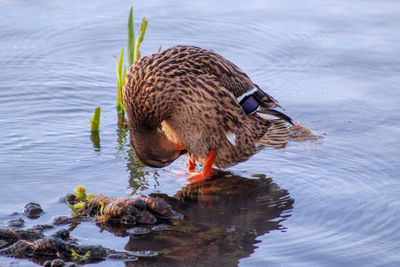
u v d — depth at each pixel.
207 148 11.12
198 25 18.20
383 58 16.22
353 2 20.23
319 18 18.83
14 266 7.92
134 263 8.00
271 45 17.03
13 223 8.87
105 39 17.14
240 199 10.09
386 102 13.94
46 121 12.98
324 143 12.19
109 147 11.93
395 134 12.44
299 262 8.01
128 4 19.67
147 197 9.52
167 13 19.00
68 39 17.03
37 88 14.44
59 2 19.53
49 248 8.23
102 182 10.48
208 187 10.62
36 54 16.14
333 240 8.61
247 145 11.42
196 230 8.95
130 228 9.00
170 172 11.26
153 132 10.91
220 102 10.85
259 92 11.72
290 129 12.21
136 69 10.86
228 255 8.20
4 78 14.81
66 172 10.76
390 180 10.53
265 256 8.17
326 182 10.59
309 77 15.30
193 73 10.77
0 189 10.00
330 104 13.91
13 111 13.30
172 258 8.12
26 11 18.64
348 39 17.42
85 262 8.02
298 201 9.93
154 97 10.60
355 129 12.75
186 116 10.78
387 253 8.23
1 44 16.56
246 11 19.36
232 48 16.81
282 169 11.23
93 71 15.50
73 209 9.35
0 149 11.55
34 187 10.13
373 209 9.53
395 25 18.31
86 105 13.90
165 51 11.20
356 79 15.17
